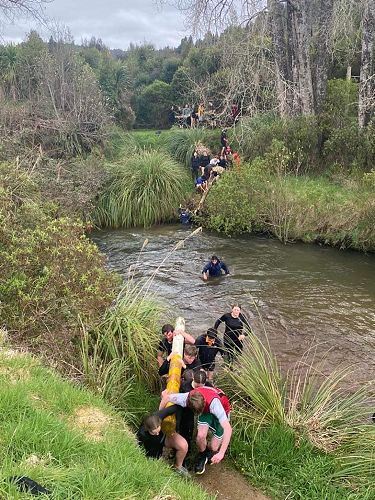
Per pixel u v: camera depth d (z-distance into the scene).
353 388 6.82
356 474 5.07
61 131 16.86
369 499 4.79
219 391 5.44
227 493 4.98
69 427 4.13
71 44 21.62
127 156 17.78
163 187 16.20
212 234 14.92
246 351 6.85
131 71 32.34
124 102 26.12
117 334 6.72
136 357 6.45
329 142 16.42
